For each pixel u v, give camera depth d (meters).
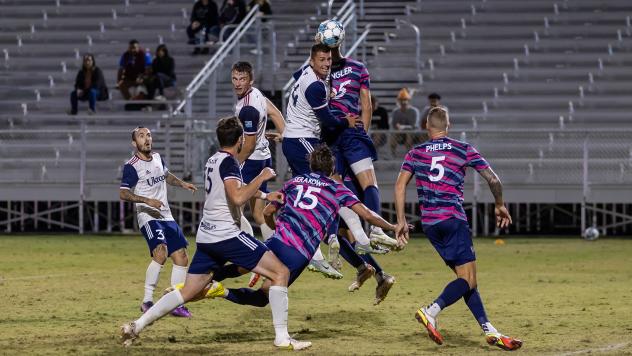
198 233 15.02
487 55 46.28
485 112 43.31
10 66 48.06
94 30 50.28
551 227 39.31
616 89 44.28
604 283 23.33
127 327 14.92
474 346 15.29
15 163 40.75
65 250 31.91
